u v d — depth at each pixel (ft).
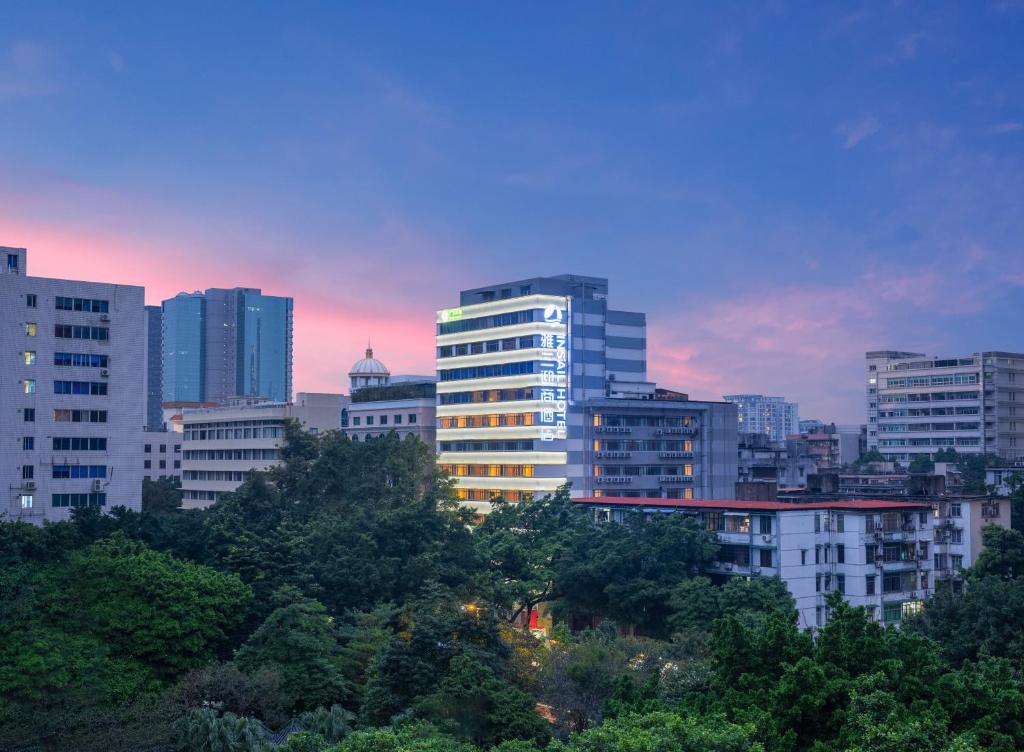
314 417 584.81
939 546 336.90
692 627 247.29
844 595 307.37
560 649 217.77
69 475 367.04
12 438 356.79
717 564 311.27
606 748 116.47
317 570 262.26
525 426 478.18
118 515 269.03
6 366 356.18
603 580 294.46
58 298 367.66
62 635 197.36
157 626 207.31
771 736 128.26
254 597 236.84
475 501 502.79
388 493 370.73
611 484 486.38
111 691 190.70
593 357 501.15
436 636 183.32
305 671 202.90
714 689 148.36
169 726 175.22
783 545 298.35
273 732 185.06
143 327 387.75
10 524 245.24
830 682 133.28
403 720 163.22
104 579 216.33
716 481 524.52
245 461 584.40
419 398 560.61
